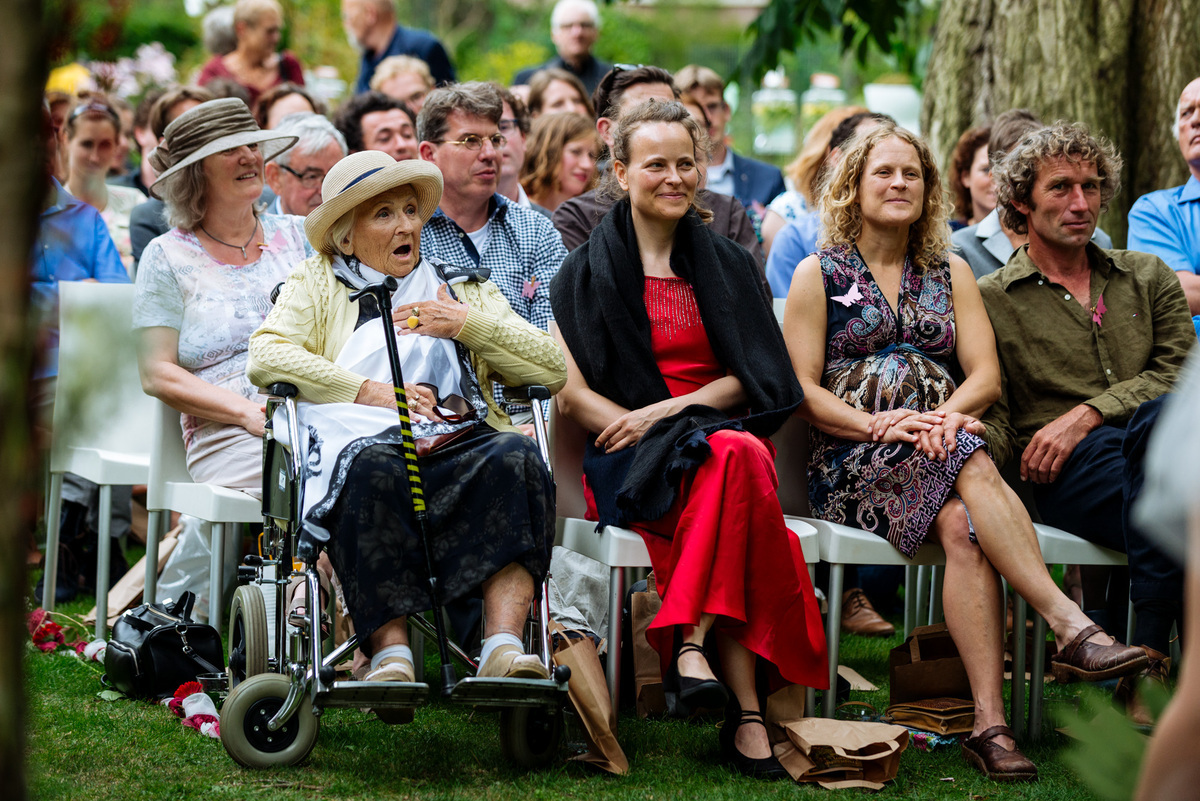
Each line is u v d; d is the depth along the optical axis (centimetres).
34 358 195
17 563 194
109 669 609
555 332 645
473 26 3256
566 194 1001
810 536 571
